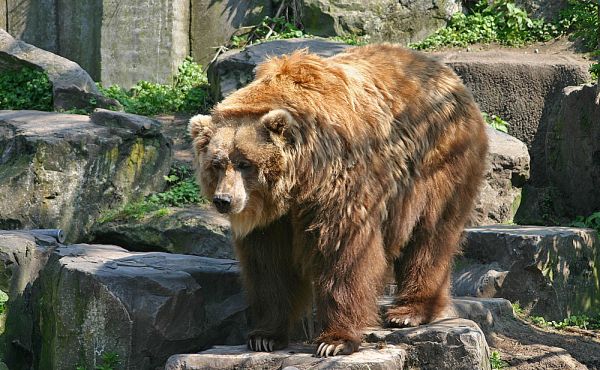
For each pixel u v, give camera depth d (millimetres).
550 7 24609
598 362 12180
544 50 23219
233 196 9398
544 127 20453
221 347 10695
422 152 10727
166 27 24781
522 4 24875
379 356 9766
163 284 11477
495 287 13805
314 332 11523
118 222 15609
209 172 9734
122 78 24875
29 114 17906
